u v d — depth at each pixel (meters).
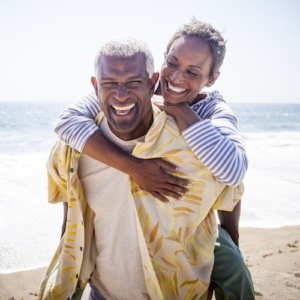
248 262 3.81
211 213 2.06
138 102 1.76
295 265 3.71
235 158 1.72
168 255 1.87
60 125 1.93
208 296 2.15
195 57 2.12
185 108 1.88
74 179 1.91
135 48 1.73
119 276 1.95
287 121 43.28
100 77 1.75
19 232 5.07
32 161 12.27
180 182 1.83
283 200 6.71
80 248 1.93
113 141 1.95
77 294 2.12
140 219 1.85
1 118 40.44
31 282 3.45
